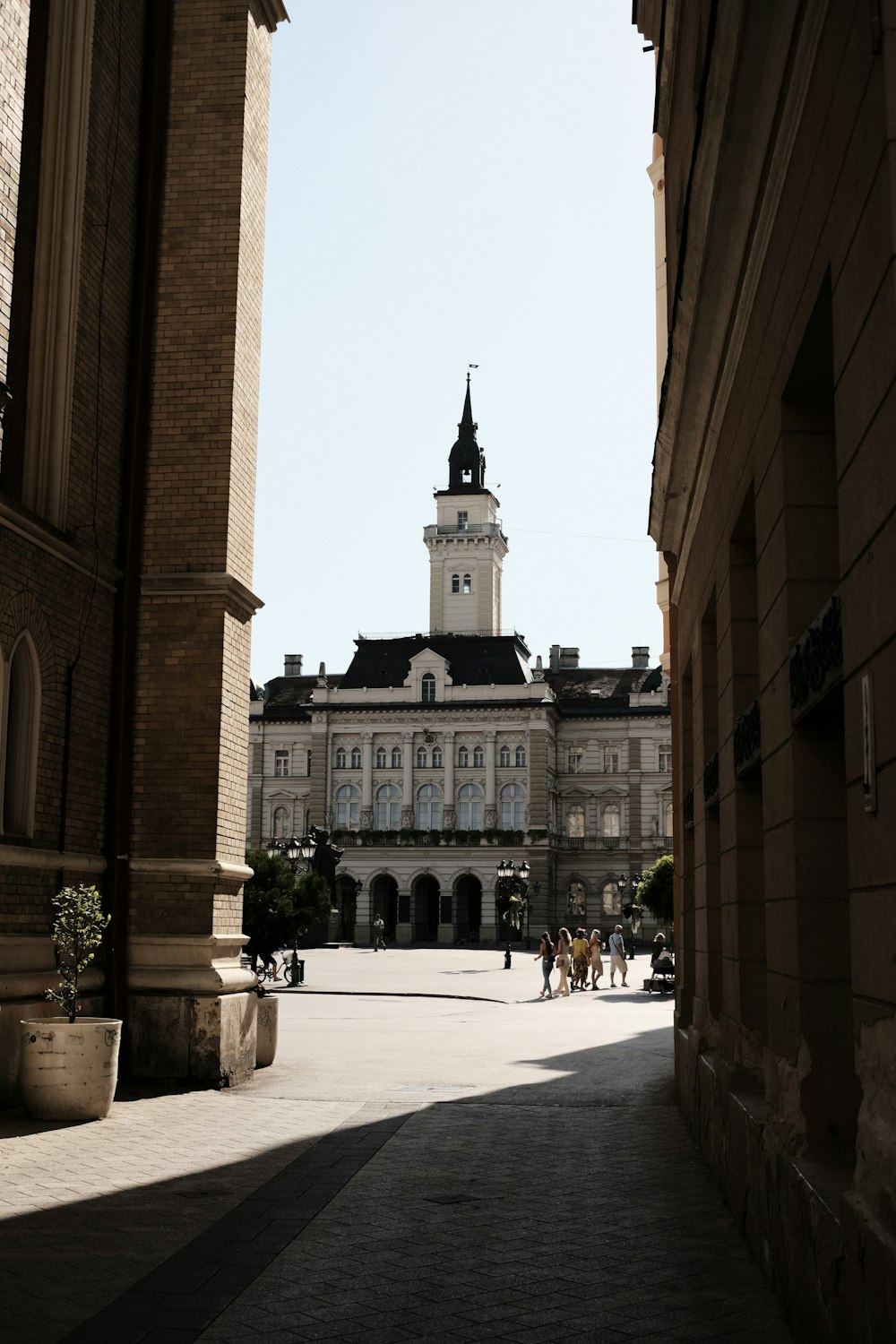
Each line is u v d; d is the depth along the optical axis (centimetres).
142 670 1504
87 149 1436
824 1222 521
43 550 1309
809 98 564
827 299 552
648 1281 672
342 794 8494
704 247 793
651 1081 1559
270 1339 566
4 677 1225
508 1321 600
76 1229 763
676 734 1516
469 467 9706
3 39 1180
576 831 8688
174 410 1551
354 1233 772
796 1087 633
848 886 623
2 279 1176
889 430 430
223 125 1606
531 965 5438
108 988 1420
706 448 1023
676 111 1288
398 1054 1864
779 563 675
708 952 1117
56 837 1338
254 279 1659
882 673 444
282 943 1995
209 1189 884
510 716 8338
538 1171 981
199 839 1465
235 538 1554
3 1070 1186
